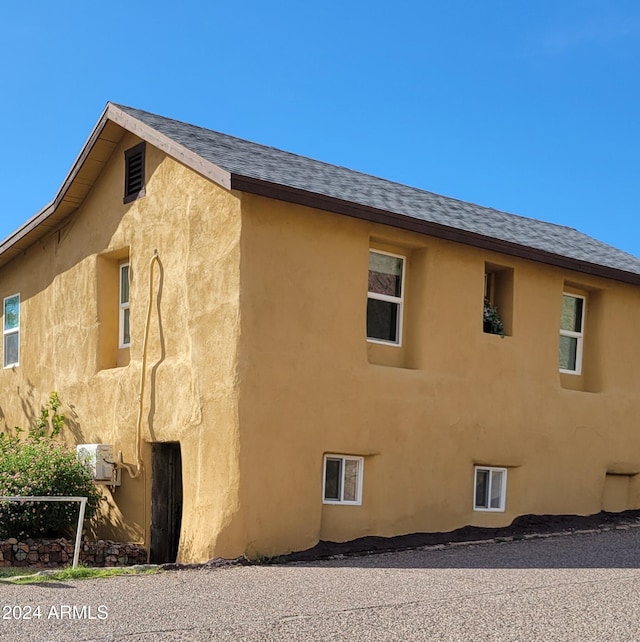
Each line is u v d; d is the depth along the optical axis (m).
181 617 7.83
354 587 9.29
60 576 10.02
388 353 13.32
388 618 7.81
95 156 14.30
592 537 13.41
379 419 12.73
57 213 15.22
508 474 14.40
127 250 14.09
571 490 15.05
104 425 14.00
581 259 14.86
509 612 8.04
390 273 13.51
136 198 13.76
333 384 12.30
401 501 12.87
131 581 9.77
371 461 12.75
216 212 12.12
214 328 11.94
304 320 12.09
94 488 13.27
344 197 12.29
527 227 17.30
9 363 17.17
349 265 12.63
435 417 13.36
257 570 10.57
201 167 11.80
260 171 12.07
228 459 11.45
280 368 11.80
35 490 12.60
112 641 6.99
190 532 11.91
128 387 13.53
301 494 11.84
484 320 14.44
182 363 12.47
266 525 11.47
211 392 11.86
